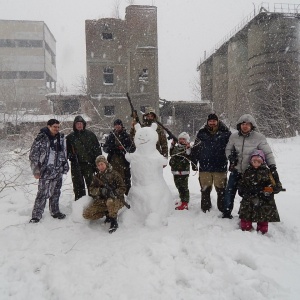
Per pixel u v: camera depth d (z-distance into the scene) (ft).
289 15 106.11
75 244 13.50
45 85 188.55
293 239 13.21
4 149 29.04
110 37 97.55
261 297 9.11
